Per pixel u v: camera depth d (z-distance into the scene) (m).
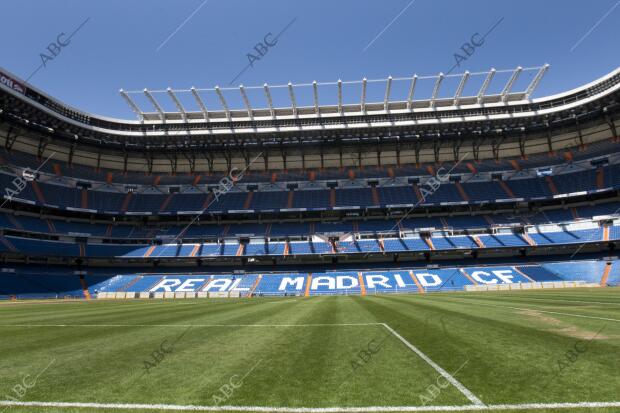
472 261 48.53
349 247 50.16
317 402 4.58
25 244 45.00
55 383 5.57
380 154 63.22
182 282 45.88
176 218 57.09
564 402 4.35
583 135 56.16
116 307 23.56
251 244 51.84
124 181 59.28
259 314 15.40
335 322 11.94
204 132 55.62
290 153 62.78
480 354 6.64
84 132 53.84
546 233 47.94
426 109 53.94
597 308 14.33
